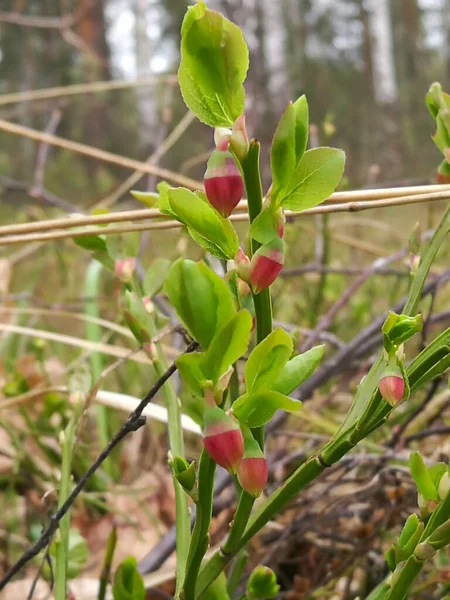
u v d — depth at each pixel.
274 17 1.51
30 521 0.24
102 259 0.13
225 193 0.07
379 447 0.18
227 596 0.10
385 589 0.09
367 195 0.13
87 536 0.23
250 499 0.08
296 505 0.18
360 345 0.22
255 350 0.07
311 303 0.34
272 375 0.07
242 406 0.07
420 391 0.26
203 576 0.09
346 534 0.20
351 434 0.08
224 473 0.17
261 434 0.08
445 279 0.20
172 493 0.24
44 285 0.48
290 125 0.07
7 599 0.18
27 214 0.51
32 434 0.24
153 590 0.17
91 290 0.30
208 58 0.07
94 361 0.25
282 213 0.07
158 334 0.13
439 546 0.08
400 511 0.16
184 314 0.06
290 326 0.28
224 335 0.06
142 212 0.14
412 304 0.10
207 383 0.06
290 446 0.26
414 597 0.15
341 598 0.18
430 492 0.09
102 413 0.25
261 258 0.07
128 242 0.14
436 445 0.21
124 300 0.13
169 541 0.17
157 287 0.13
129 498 0.24
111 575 0.20
